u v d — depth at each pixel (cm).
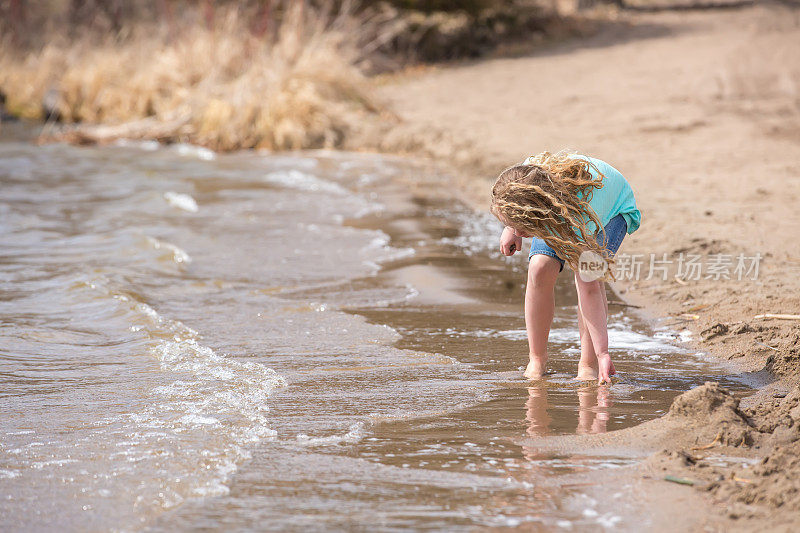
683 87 3906
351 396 964
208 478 732
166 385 1006
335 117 3641
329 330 1245
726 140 2772
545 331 1039
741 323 1205
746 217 1838
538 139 2964
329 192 2494
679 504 662
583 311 1019
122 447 806
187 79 4172
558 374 1053
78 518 663
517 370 1069
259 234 1936
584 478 722
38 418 894
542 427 857
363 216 2142
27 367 1082
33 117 4619
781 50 4741
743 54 4756
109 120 4247
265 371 1055
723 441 784
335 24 4694
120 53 4744
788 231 1711
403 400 950
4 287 1481
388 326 1265
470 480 723
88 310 1345
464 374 1052
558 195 957
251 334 1231
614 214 1017
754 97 3559
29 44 5391
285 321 1295
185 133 3759
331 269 1620
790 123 3003
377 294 1445
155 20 5175
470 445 807
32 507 683
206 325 1277
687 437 802
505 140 2998
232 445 809
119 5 5356
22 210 2222
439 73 5212
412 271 1588
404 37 5816
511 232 1039
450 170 2819
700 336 1185
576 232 975
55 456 786
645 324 1262
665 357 1109
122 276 1534
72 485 722
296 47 3953
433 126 3372
